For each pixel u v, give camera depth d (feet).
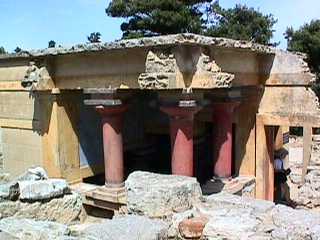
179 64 32.27
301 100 43.88
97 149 46.70
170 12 103.14
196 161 57.62
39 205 23.72
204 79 33.60
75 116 44.09
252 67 44.09
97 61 37.99
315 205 58.59
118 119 38.83
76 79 40.11
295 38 124.06
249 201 20.72
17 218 20.61
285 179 59.26
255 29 122.31
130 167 55.21
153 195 19.35
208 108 51.80
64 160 42.98
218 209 19.90
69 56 39.88
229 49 37.76
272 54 44.88
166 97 34.27
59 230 18.10
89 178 46.85
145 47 32.78
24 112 45.70
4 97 47.65
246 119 47.26
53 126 42.52
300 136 107.45
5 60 45.93
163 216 19.27
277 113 45.32
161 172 55.62
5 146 48.39
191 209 20.16
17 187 23.16
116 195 37.68
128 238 16.29
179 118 34.40
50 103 42.65
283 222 17.85
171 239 18.03
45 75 41.34
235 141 48.49
